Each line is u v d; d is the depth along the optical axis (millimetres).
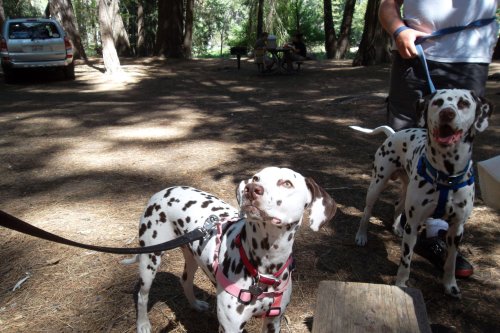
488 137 4824
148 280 1966
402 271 2254
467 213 2113
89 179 3947
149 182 3854
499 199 1530
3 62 9891
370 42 12828
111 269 2557
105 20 10789
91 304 2268
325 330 1473
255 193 1402
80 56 14125
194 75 11633
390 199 3463
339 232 2961
